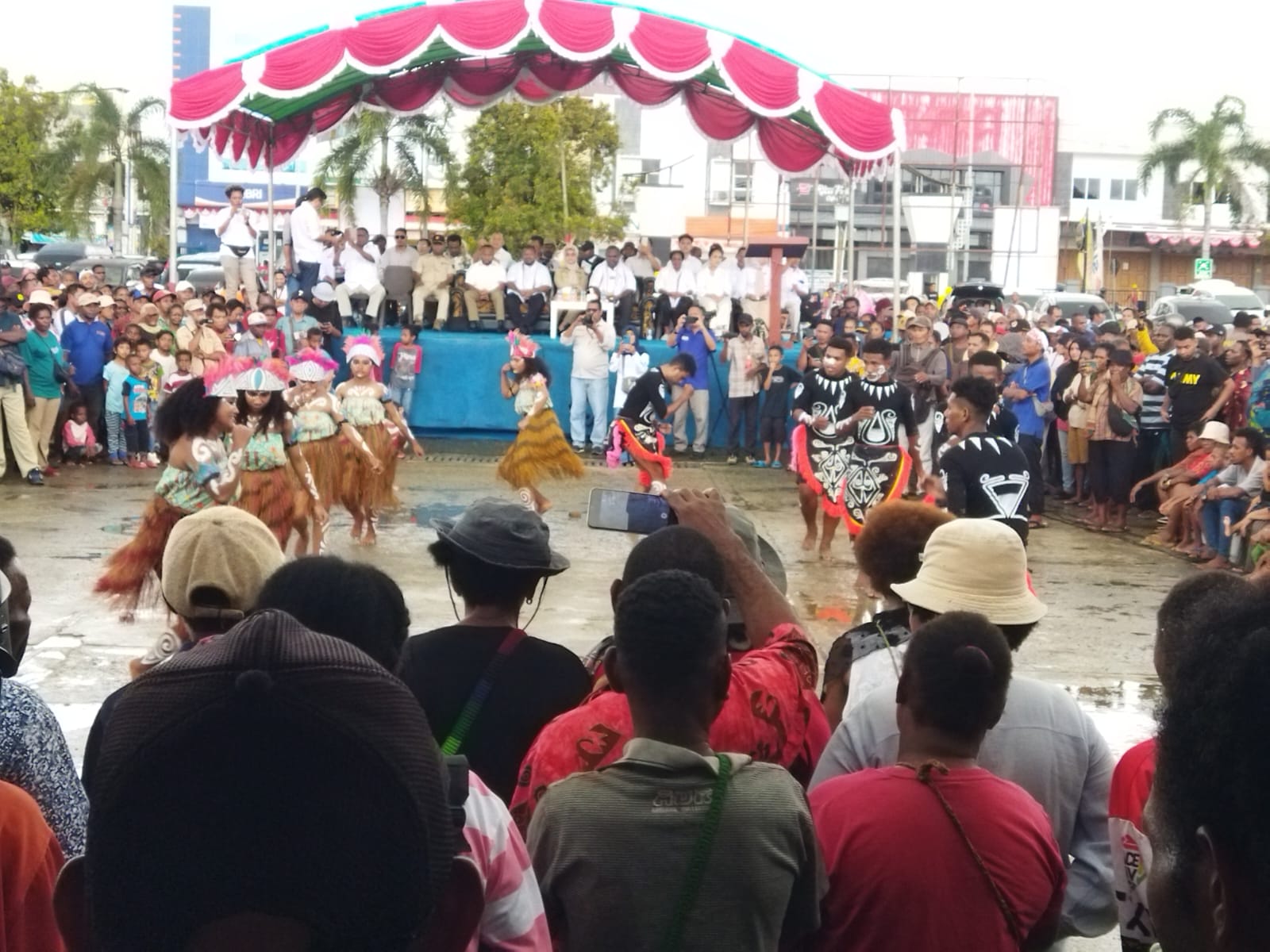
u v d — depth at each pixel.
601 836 2.31
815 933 2.60
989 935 2.54
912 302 19.58
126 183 44.09
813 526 11.29
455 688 3.12
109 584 6.37
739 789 2.34
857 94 14.66
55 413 14.17
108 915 1.27
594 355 17.19
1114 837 2.83
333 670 1.32
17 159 38.22
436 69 17.47
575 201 33.19
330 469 10.33
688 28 14.45
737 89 14.55
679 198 43.94
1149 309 36.09
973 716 2.66
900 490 10.72
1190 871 1.11
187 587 3.21
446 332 18.42
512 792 3.07
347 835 1.26
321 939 1.25
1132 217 56.22
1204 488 11.28
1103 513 13.30
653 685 2.38
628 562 3.01
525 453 12.19
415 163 29.38
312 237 18.62
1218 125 42.03
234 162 17.33
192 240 45.59
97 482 13.85
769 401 16.58
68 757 2.76
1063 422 14.70
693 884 2.28
